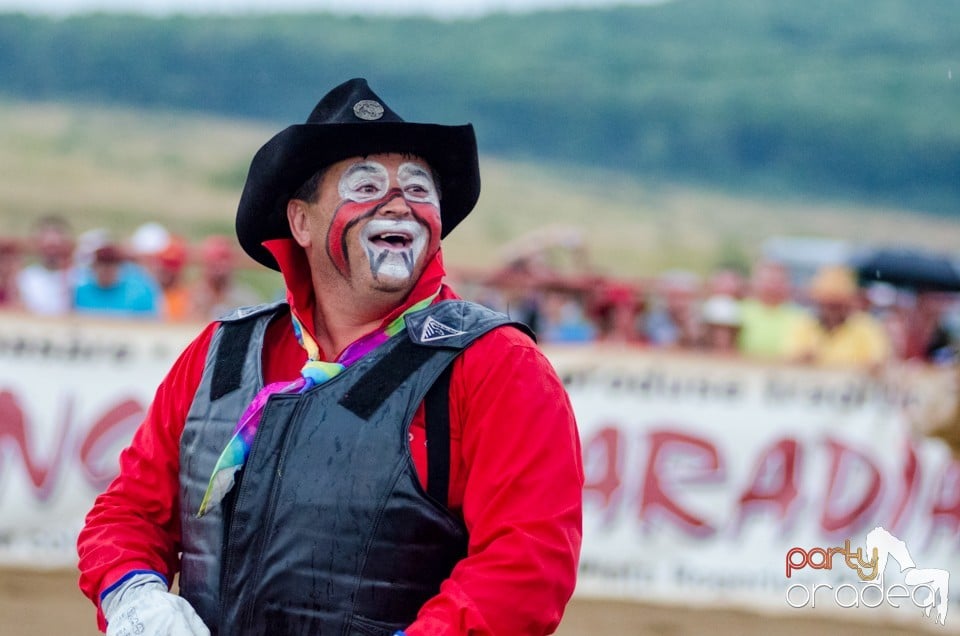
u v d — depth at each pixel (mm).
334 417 6113
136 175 49250
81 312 19453
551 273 23344
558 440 6082
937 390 17672
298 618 6004
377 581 5961
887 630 17141
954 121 63125
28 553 17312
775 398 17859
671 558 17703
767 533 17750
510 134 61906
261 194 6695
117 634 6078
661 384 17844
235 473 6234
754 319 21359
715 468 17750
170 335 17625
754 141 62219
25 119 53375
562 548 5938
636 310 21156
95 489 17391
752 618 17266
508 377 6082
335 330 6645
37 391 17344
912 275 26469
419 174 6504
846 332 21359
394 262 6355
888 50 69938
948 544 17672
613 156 60688
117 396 17469
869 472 17750
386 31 69938
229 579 6156
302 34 65438
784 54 71000
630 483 17719
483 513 5973
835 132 62469
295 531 6031
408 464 6004
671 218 53688
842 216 56312
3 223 42281
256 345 6621
